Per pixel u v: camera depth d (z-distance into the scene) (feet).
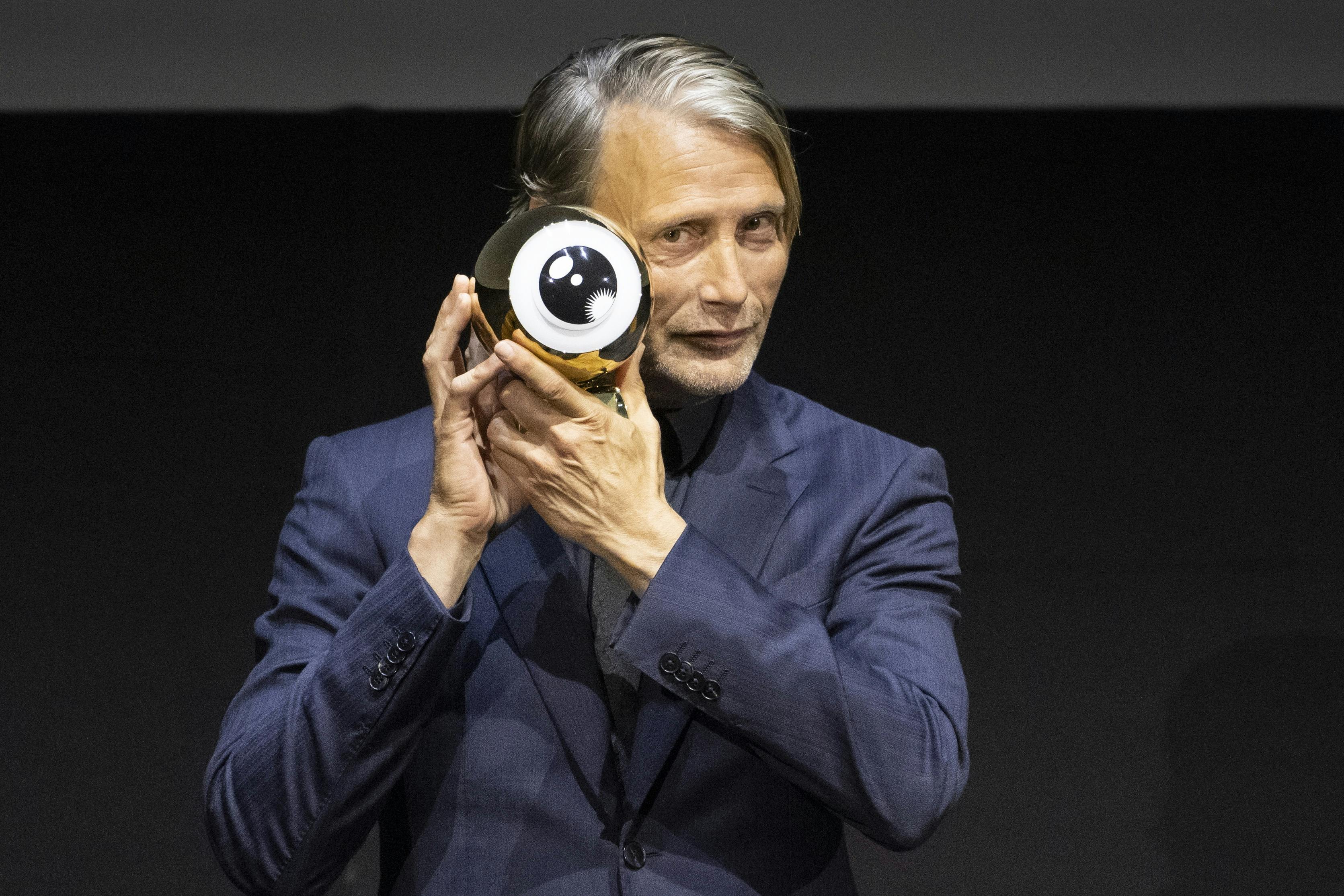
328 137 48.11
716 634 12.65
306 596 14.37
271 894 13.33
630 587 13.93
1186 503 37.52
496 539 14.26
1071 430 39.19
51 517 37.91
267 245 44.55
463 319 12.48
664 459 14.73
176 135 48.24
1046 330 41.86
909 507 14.87
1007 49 49.29
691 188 12.51
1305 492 37.68
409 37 48.67
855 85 49.03
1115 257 43.93
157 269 43.86
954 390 40.04
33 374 41.04
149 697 33.88
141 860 30.78
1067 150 47.60
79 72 49.01
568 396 12.19
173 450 39.34
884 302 42.63
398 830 14.05
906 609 14.23
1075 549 36.45
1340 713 33.06
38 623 35.35
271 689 13.84
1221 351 41.24
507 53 48.91
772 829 13.65
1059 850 30.63
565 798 13.44
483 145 47.55
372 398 40.22
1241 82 49.37
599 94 12.98
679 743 13.51
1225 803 31.42
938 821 13.19
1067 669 33.99
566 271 11.74
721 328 12.90
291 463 39.14
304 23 48.85
